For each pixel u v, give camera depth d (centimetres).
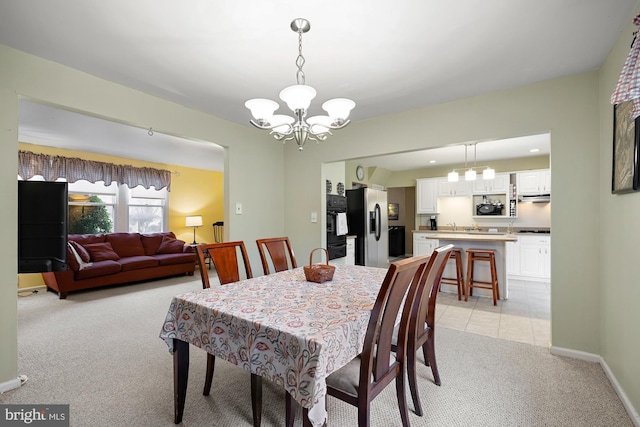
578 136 238
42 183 227
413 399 172
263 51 204
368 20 171
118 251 532
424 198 691
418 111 309
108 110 247
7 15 165
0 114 194
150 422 167
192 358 244
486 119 274
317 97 280
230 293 176
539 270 531
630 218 174
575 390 196
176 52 205
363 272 236
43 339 281
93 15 166
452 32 182
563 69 231
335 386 137
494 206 614
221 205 762
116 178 565
